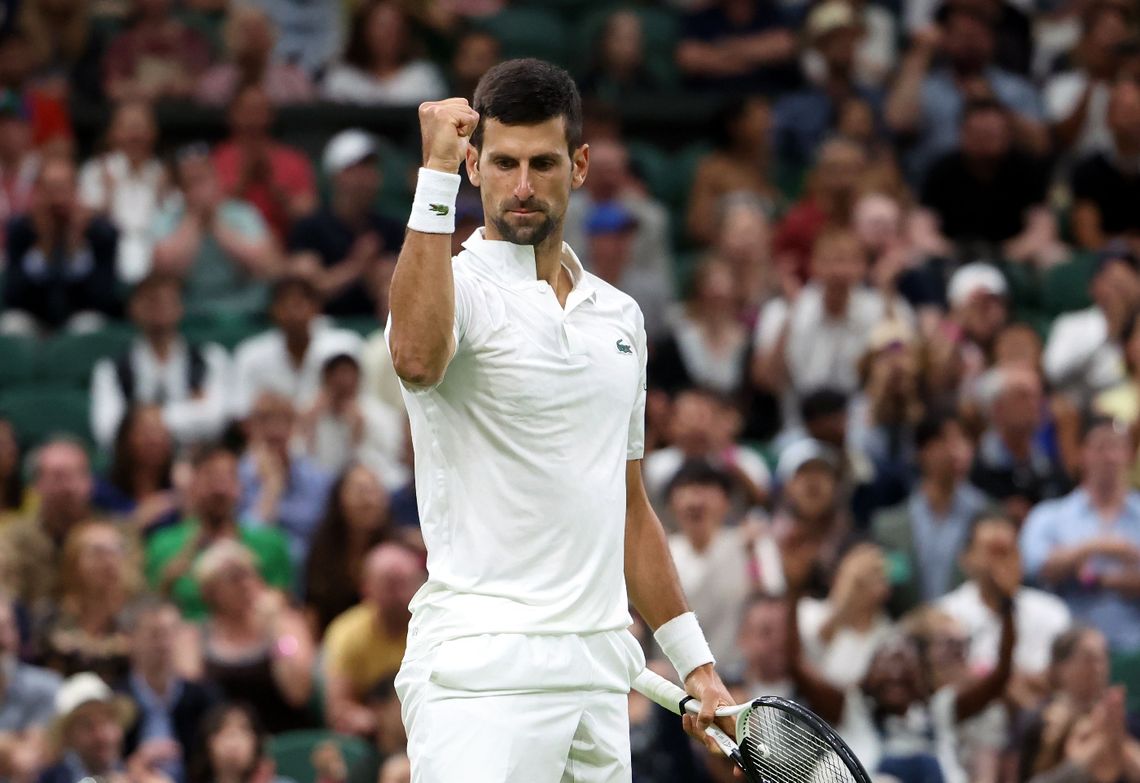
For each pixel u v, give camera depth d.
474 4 46.94
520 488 12.67
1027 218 41.84
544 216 12.72
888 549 29.88
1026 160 41.94
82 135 41.62
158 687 25.31
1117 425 32.69
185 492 30.05
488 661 12.55
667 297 37.50
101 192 38.41
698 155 43.50
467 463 12.71
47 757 23.59
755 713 13.66
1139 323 36.09
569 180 12.85
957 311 36.75
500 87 12.68
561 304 13.16
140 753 24.31
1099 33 44.59
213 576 26.73
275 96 42.94
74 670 25.56
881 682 25.31
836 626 26.73
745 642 25.69
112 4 45.00
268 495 31.03
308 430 32.38
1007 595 26.50
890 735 25.28
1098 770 24.92
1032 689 26.95
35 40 42.41
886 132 43.72
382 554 27.06
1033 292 40.41
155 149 41.50
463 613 12.66
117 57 42.69
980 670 27.22
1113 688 25.11
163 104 41.62
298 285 34.03
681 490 27.56
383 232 38.16
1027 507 32.25
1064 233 42.88
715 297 36.00
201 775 24.14
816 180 39.72
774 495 31.56
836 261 35.31
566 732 12.73
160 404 33.88
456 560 12.77
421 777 12.69
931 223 41.28
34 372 35.88
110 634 26.47
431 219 11.98
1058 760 25.09
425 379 12.10
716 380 35.84
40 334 36.84
